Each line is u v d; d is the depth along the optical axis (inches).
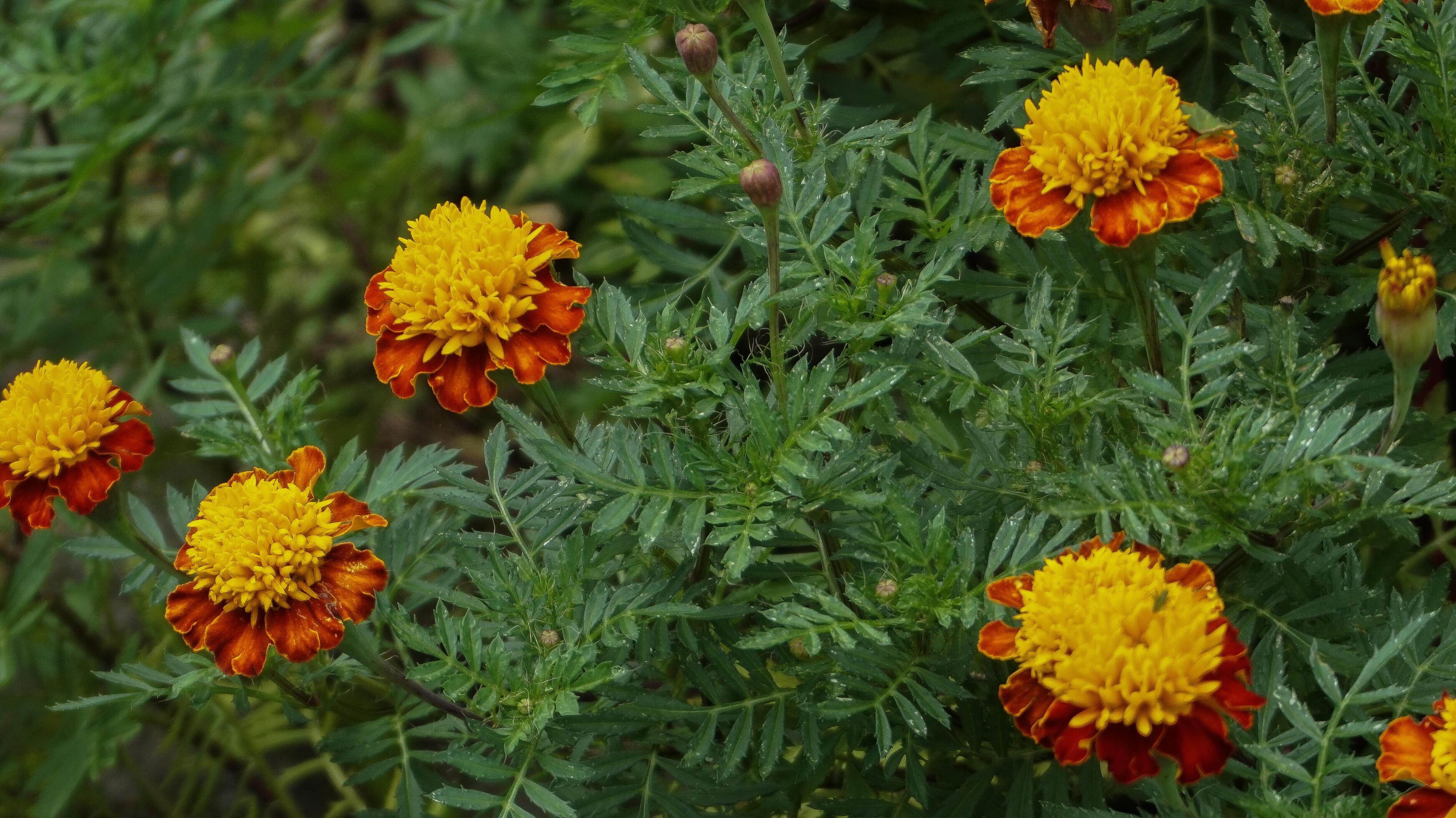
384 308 43.4
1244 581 43.9
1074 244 46.0
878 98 51.2
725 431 44.7
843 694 43.4
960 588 42.8
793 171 44.4
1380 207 45.9
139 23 53.3
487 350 42.9
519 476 45.1
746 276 49.0
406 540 47.4
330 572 43.5
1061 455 43.6
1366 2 43.1
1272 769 42.3
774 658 45.0
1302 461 41.7
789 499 43.1
